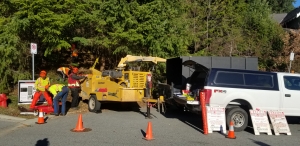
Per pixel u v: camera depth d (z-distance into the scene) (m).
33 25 14.36
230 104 10.63
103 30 16.61
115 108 14.99
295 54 22.62
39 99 13.38
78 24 16.39
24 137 8.87
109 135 9.27
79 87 14.32
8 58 14.44
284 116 10.32
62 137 8.91
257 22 24.66
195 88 12.14
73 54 18.39
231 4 24.28
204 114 9.86
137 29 15.97
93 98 13.64
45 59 19.11
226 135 9.59
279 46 23.25
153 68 16.31
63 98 12.63
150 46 16.67
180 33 18.38
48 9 14.47
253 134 10.05
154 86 16.92
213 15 23.62
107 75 13.29
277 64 23.14
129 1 16.92
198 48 23.14
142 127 10.59
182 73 15.47
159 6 16.72
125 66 14.76
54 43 15.28
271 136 9.87
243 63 16.89
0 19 14.91
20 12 13.84
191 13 23.19
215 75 10.41
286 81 11.06
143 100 12.81
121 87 12.66
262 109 10.66
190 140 8.90
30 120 11.36
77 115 12.80
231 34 23.31
